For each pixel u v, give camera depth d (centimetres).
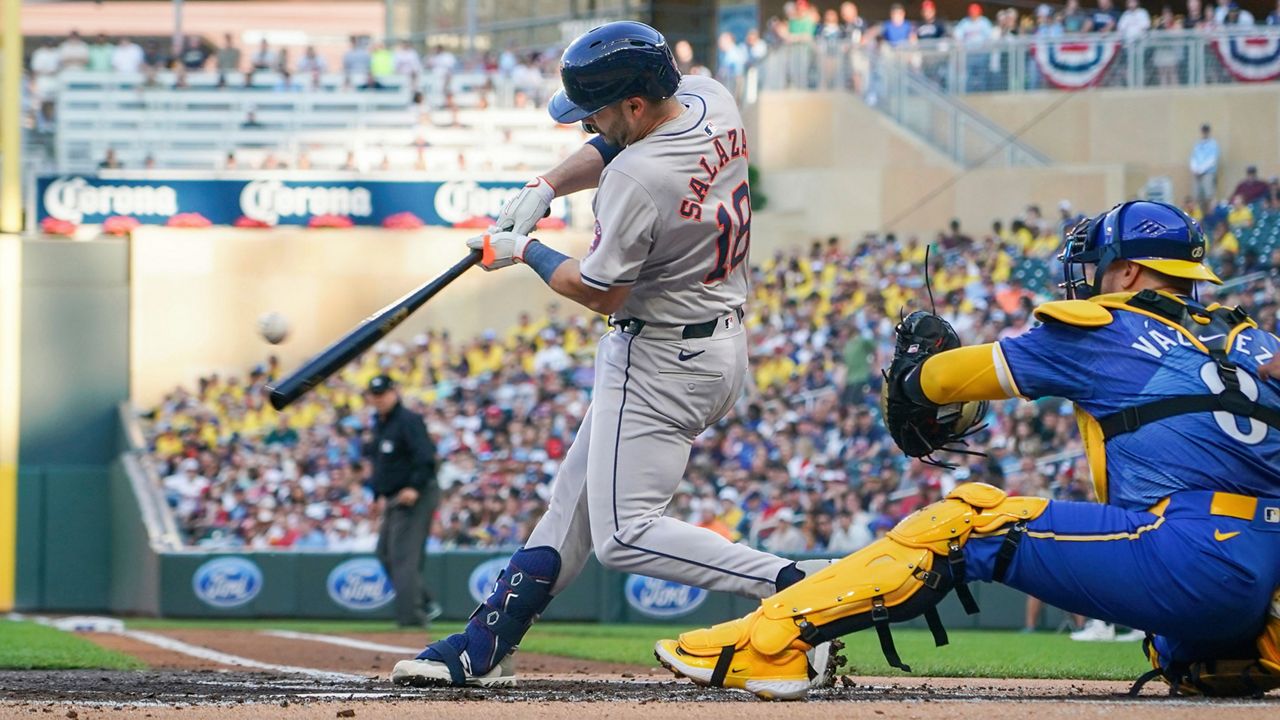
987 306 3297
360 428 3491
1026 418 2755
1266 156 3566
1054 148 3825
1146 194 3672
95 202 3919
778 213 4062
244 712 669
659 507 789
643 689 829
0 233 3784
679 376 778
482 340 3778
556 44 5003
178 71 4338
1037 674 1104
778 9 4703
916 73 3994
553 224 3928
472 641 838
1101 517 679
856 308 3456
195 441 3528
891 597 695
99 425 3800
